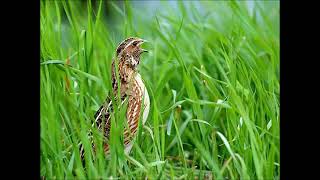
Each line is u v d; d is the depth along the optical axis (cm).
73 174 948
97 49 1258
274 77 1145
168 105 1149
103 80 1093
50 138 912
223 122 1178
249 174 941
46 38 1067
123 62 988
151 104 1082
